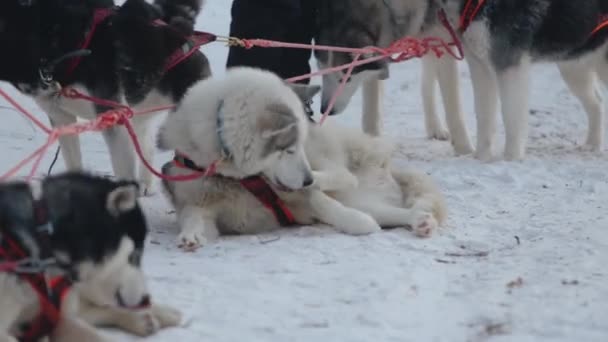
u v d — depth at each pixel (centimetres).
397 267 585
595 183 668
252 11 710
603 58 730
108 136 638
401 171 639
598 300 557
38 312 529
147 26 647
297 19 713
